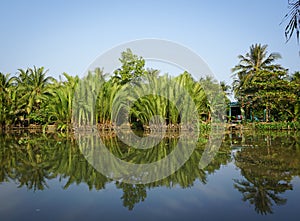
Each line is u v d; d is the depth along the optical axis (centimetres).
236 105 2036
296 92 1838
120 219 282
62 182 443
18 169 549
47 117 1880
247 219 279
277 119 1981
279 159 621
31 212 305
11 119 1981
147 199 350
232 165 568
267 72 1866
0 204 334
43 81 2286
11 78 2072
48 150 836
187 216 289
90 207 321
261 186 402
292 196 352
